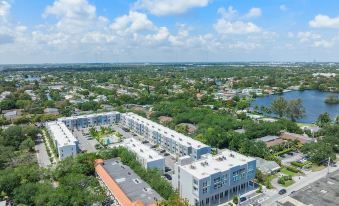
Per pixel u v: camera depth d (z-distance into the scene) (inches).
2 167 6043.3
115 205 4714.6
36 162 6584.6
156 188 4842.5
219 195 4867.1
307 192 4345.5
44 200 4293.8
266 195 5064.0
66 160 6023.6
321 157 6318.9
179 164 5265.8
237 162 5241.1
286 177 5654.5
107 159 6348.4
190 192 4788.4
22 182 5068.9
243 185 5226.4
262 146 6939.0
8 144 7534.5
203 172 4793.3
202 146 6648.6
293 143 7509.8
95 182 5103.3
